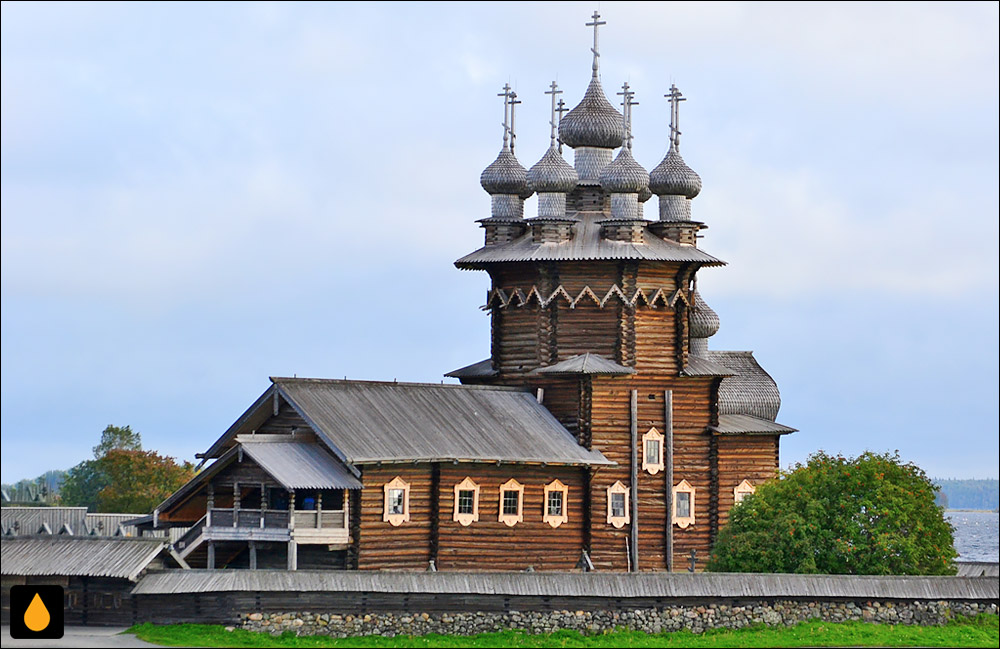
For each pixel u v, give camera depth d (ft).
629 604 270.67
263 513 279.08
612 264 338.54
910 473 305.73
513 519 313.94
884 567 292.40
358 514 285.43
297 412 292.20
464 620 262.67
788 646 264.52
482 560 308.40
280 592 253.44
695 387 345.10
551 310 339.98
